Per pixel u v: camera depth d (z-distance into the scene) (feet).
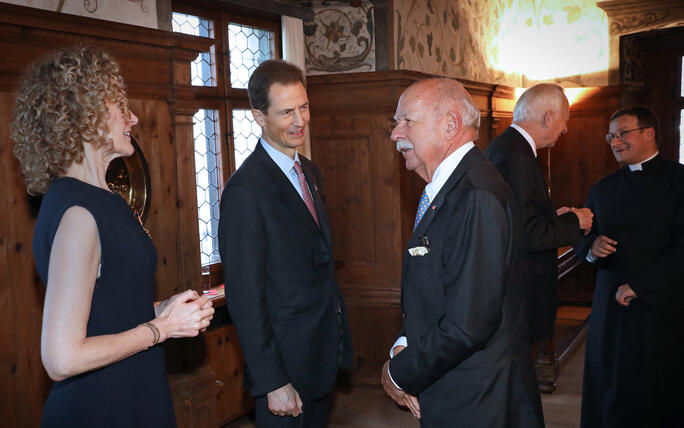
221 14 11.12
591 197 9.50
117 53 8.35
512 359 5.19
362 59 12.78
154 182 9.08
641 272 8.44
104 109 4.22
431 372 4.93
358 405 12.09
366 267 13.15
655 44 21.21
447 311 4.83
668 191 8.52
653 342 8.42
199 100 10.80
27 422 7.38
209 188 11.24
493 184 4.90
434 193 5.30
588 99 19.79
